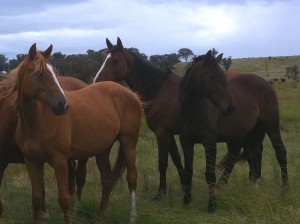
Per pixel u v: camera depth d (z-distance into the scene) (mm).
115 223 5594
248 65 105875
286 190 6348
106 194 5812
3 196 6625
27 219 5367
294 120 16781
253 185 6441
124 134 5910
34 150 4723
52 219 5547
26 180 7691
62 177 4762
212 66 5996
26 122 4645
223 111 5965
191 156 6402
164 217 5445
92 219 5637
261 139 7723
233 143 7523
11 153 5438
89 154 5301
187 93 6121
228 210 5754
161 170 7004
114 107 5746
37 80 4434
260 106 7359
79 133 5062
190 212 5781
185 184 6402
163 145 6969
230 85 7102
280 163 7508
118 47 7531
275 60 111375
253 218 5148
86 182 7543
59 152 4738
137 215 5637
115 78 7504
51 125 4660
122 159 6070
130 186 5910
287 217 4953
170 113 6805
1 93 5176
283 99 25656
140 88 7316
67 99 4812
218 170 8141
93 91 5656
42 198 5305
